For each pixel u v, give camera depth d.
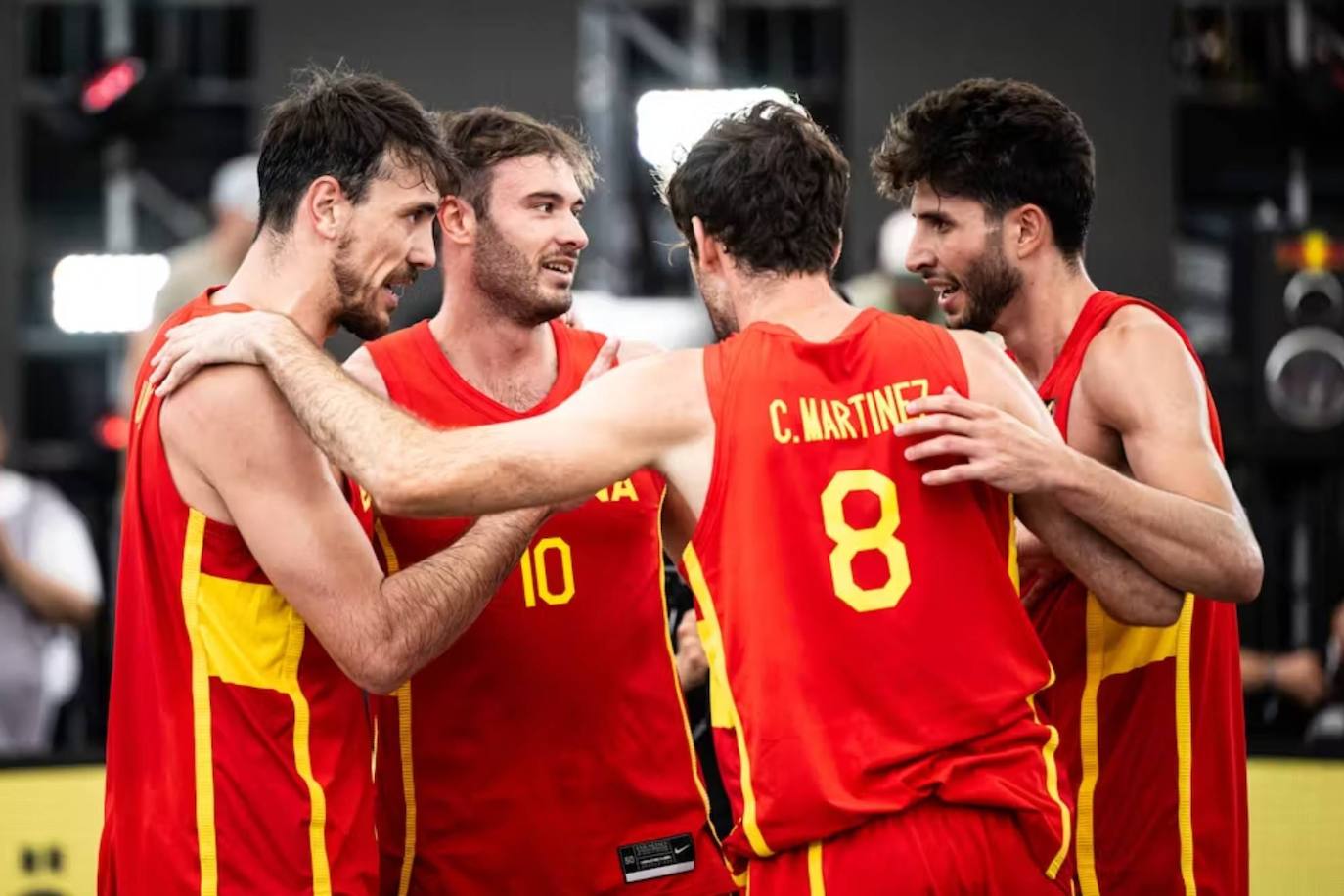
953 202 8.23
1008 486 7.07
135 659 7.78
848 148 22.08
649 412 7.16
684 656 9.91
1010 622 7.26
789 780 7.00
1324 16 22.44
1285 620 17.80
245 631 7.60
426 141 8.00
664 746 8.89
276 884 7.56
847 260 22.06
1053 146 8.16
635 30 22.66
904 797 6.97
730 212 7.43
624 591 8.79
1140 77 21.83
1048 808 7.12
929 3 21.97
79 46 23.12
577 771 8.66
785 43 22.86
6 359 22.17
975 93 8.27
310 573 7.44
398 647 7.54
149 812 7.64
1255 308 18.30
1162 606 7.54
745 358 7.21
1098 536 7.50
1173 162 21.88
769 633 7.07
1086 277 8.42
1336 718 14.98
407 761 8.63
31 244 22.86
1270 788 11.36
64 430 22.83
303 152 7.84
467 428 7.18
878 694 7.04
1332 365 18.16
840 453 7.14
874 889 6.95
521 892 8.62
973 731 7.08
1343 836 11.23
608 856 8.70
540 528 8.67
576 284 22.20
